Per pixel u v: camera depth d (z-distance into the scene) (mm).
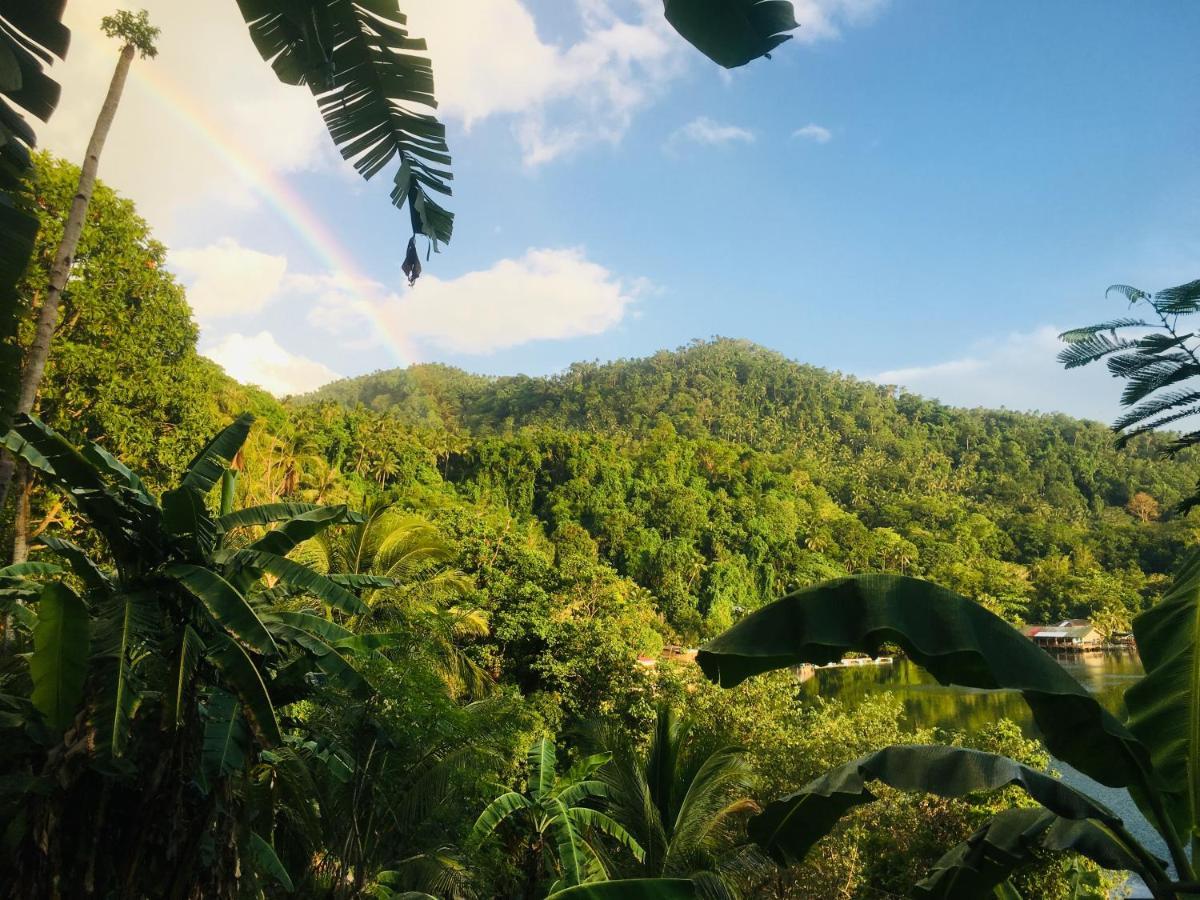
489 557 25562
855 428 173500
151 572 5211
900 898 12797
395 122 2059
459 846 10586
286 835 9484
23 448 4812
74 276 17266
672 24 1608
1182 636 3125
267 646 4844
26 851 4137
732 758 12492
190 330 20438
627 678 19641
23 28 2029
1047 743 2684
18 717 4973
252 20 1927
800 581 87500
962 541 101812
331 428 74688
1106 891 11680
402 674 8445
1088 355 4145
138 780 4559
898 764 3357
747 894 12070
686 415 177000
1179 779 2881
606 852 12570
